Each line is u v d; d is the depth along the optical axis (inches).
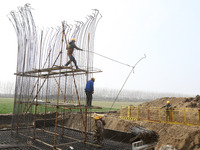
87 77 293.0
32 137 298.8
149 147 255.8
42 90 371.2
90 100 285.3
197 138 478.9
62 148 254.2
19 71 318.0
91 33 289.4
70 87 310.2
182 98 999.0
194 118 657.6
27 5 277.4
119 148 260.1
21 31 319.6
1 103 1246.9
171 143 504.4
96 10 281.4
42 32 303.0
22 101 299.4
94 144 271.4
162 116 765.3
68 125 477.7
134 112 893.2
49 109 657.0
